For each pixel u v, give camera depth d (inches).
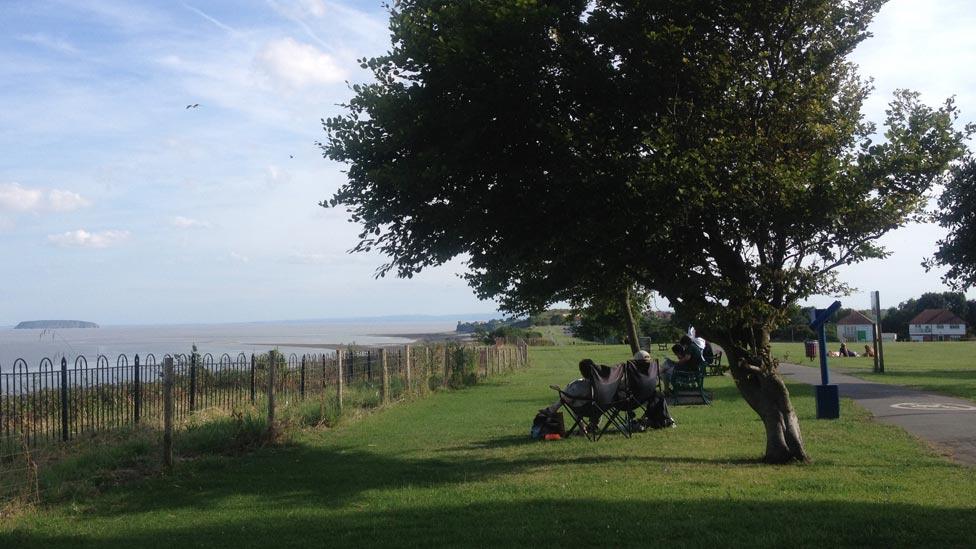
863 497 334.3
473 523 304.8
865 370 1294.3
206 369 629.0
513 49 381.4
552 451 493.0
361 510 334.6
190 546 283.6
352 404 735.1
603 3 415.5
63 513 342.6
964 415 620.7
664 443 511.8
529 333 3208.7
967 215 320.5
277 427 558.3
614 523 296.2
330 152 430.9
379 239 452.8
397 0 429.4
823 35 428.8
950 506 314.8
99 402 523.2
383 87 426.0
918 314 4067.4
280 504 352.8
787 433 433.4
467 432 601.0
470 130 396.5
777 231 402.9
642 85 408.5
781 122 427.8
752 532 279.4
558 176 395.9
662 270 426.3
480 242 438.3
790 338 3011.8
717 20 415.5
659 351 1811.0
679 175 370.3
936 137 390.6
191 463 451.8
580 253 418.0
